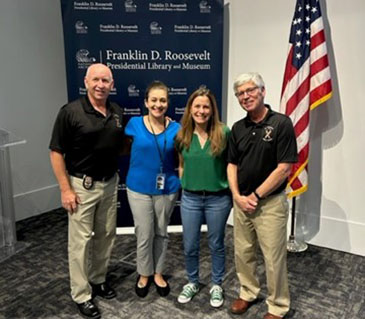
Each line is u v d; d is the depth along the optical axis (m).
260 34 3.29
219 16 3.18
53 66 4.22
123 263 3.01
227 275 2.79
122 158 3.39
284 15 3.14
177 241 3.41
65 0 3.05
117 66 3.19
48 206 4.29
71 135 2.11
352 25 2.86
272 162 1.96
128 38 3.15
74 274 2.28
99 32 3.12
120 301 2.46
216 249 2.33
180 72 3.26
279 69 3.24
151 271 2.49
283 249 2.07
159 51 3.20
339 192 3.16
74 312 2.35
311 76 2.89
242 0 3.33
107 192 2.28
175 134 2.27
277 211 2.01
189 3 3.14
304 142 2.91
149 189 2.28
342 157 3.09
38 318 2.30
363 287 2.63
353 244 3.16
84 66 3.16
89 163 2.16
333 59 2.99
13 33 3.78
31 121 4.07
